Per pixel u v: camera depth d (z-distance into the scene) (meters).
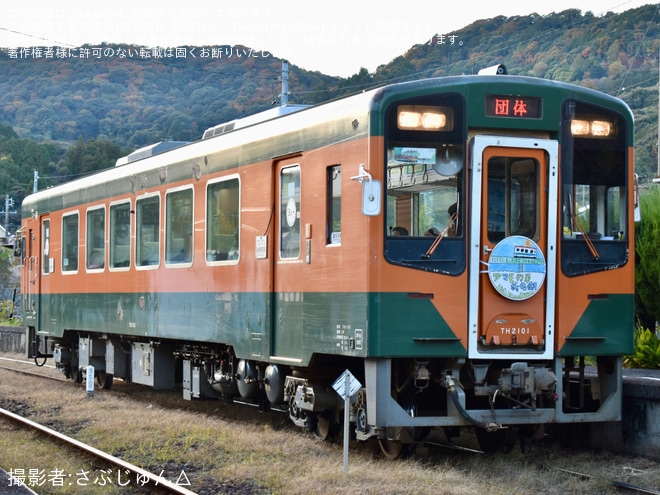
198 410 14.05
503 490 8.01
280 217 10.59
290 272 10.30
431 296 8.86
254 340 11.03
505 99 9.12
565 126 9.29
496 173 9.09
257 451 9.91
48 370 21.55
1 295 45.56
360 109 9.00
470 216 8.97
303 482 8.21
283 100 27.02
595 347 9.30
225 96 79.81
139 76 101.00
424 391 9.71
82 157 80.81
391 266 8.77
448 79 9.03
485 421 8.90
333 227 9.51
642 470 8.91
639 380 9.83
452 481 8.24
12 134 94.12
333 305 9.38
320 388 10.11
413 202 8.91
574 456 9.70
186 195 12.90
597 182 9.41
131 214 14.67
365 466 8.84
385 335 8.73
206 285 12.23
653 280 14.58
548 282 9.11
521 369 8.90
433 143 8.96
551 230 9.14
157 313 13.73
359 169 8.73
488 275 8.95
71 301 17.30
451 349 8.89
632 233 9.55
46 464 9.72
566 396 9.72
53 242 18.28
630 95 52.69
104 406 14.17
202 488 8.43
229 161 11.70
